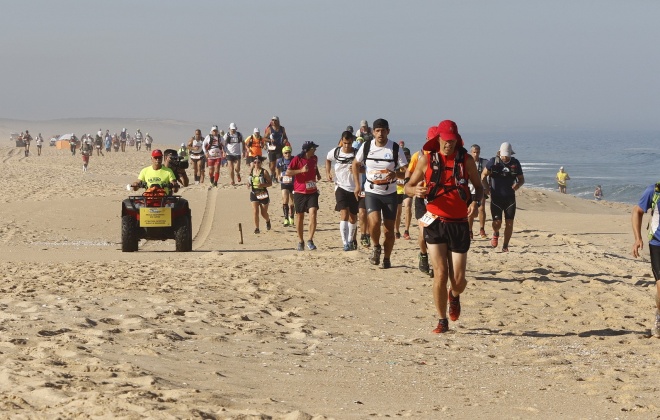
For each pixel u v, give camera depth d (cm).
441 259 1351
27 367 979
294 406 877
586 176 11031
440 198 1323
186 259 2306
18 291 1652
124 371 986
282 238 3116
